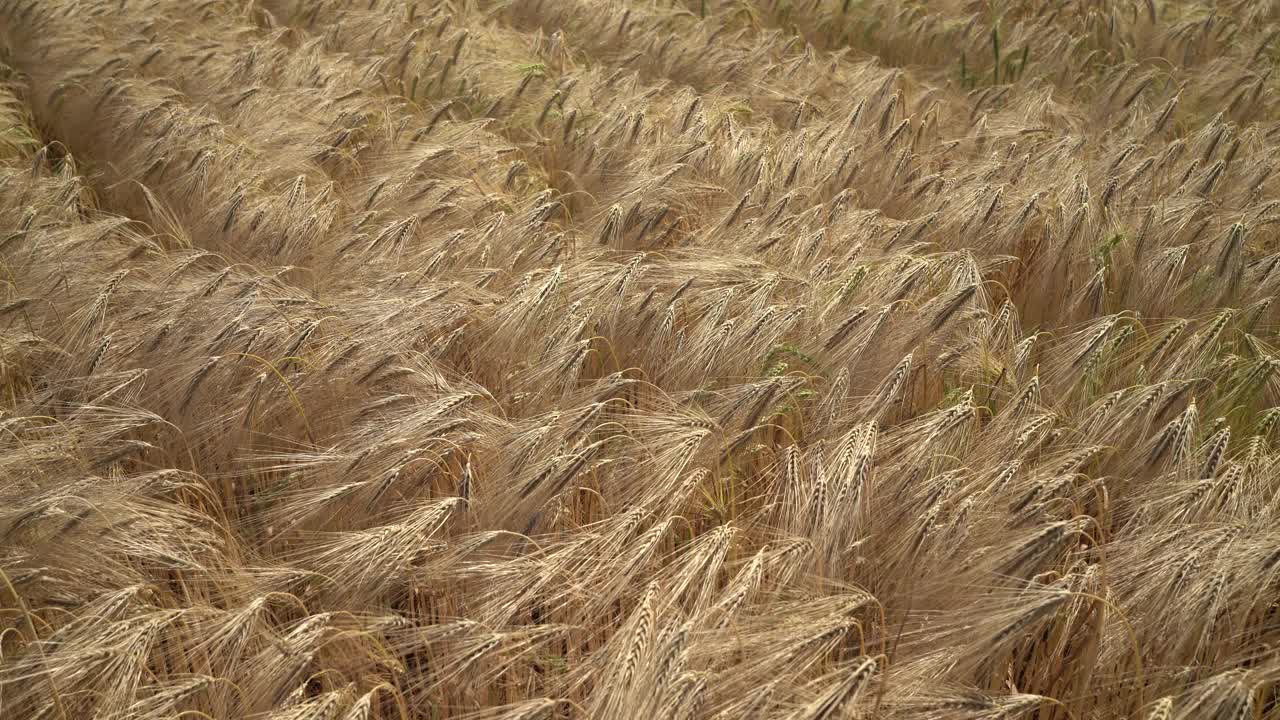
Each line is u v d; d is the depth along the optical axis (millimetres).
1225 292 3969
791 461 2648
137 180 5062
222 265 4258
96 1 6973
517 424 2896
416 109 6332
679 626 2027
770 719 1947
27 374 3430
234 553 2645
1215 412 3268
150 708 2061
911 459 2674
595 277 3773
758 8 9031
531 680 2422
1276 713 2385
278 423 3182
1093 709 2396
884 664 2010
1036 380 2945
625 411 3445
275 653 2168
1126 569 2461
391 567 2404
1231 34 7941
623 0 8312
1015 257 4227
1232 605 2324
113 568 2482
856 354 3299
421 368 3199
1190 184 4855
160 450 3025
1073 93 7406
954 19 8656
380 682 2377
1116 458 3010
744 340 3322
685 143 5309
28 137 5422
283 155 5172
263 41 6879
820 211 4512
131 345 3316
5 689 2111
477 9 8570
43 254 3855
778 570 2328
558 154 5785
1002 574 2316
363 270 3957
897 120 6180
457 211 4457
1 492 2518
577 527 2752
